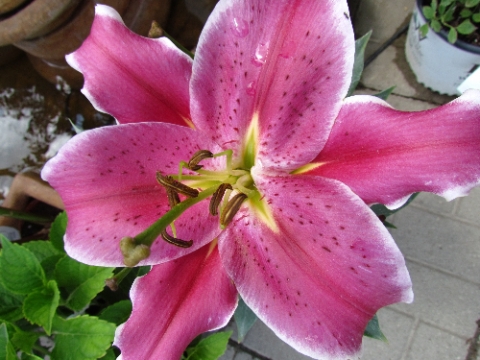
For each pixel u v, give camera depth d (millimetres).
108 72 195
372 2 423
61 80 410
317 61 153
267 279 172
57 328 234
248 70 169
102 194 182
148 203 188
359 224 153
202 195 177
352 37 146
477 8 338
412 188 155
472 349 356
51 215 363
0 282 246
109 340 226
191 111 183
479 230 374
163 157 188
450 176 149
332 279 158
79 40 354
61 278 249
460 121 148
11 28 296
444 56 349
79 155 177
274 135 174
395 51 416
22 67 424
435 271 373
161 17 380
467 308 363
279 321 165
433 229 380
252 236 179
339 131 167
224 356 382
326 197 160
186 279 188
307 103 160
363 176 163
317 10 149
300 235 166
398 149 157
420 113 155
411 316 368
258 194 183
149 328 183
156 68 195
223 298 185
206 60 170
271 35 159
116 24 192
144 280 187
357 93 418
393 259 148
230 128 184
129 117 199
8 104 421
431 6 338
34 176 338
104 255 184
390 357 363
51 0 292
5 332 231
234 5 159
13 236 355
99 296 312
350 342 157
